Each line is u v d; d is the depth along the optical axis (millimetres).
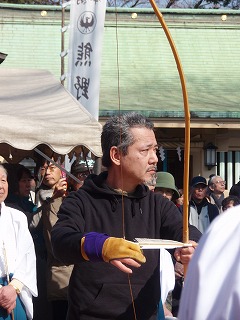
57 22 15539
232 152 13211
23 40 15109
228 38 15945
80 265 3094
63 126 5484
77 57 8289
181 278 5016
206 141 13141
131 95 13523
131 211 3152
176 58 3072
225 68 15133
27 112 5715
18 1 21281
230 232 1517
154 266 3107
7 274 4562
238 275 1453
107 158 3186
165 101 13188
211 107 12812
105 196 3160
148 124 3172
